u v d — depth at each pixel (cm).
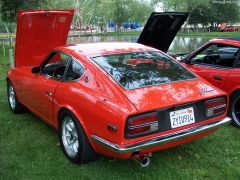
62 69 478
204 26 5962
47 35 640
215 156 457
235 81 549
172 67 454
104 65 421
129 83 395
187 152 467
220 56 587
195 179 397
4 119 606
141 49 481
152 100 370
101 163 431
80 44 506
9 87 644
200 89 414
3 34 4975
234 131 547
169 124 373
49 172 412
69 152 439
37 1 2223
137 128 351
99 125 372
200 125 399
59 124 454
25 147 485
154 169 419
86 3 5581
